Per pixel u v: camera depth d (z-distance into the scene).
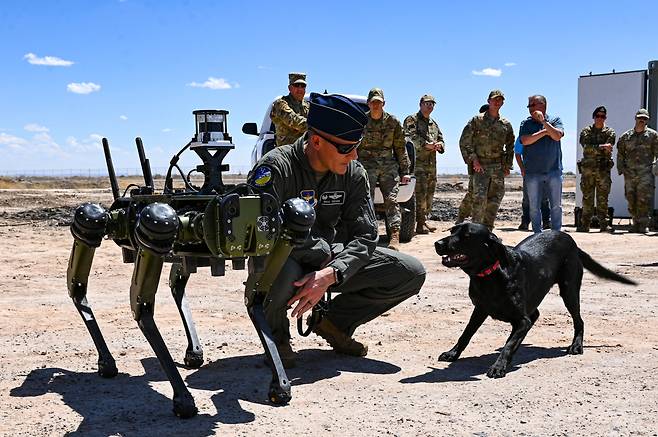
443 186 38.50
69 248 11.34
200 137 4.04
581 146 15.74
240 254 3.52
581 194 15.97
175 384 3.65
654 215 15.04
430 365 4.79
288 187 4.34
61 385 4.23
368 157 10.76
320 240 4.35
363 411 3.76
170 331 5.71
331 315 4.93
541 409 3.79
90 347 5.17
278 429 3.47
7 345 5.21
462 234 4.65
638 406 3.84
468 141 12.52
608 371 4.57
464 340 4.96
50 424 3.54
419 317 6.30
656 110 15.67
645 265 9.45
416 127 13.48
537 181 11.74
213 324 6.01
